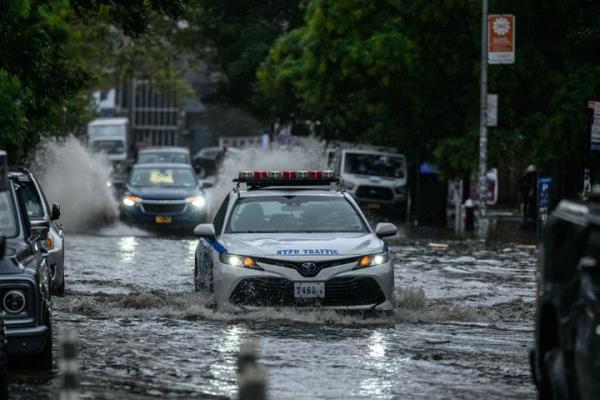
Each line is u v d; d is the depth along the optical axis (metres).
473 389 22.77
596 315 15.80
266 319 31.25
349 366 24.98
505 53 73.00
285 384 22.94
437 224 86.81
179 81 148.12
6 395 20.59
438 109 85.81
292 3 123.62
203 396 21.81
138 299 35.03
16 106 57.88
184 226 71.25
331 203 34.91
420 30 84.50
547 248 18.62
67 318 32.00
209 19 128.00
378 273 31.73
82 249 56.59
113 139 163.12
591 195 16.19
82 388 22.42
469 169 81.50
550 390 18.23
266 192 35.31
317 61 87.56
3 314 22.94
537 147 79.69
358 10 85.75
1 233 25.45
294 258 31.50
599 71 80.06
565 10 80.12
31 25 41.19
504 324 32.25
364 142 99.69
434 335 29.69
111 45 132.25
